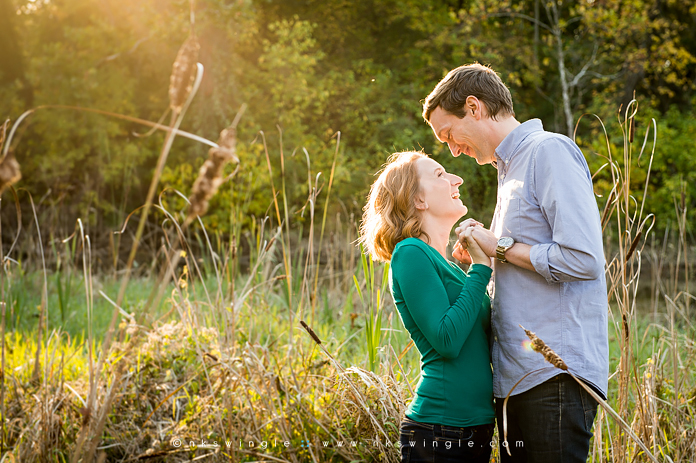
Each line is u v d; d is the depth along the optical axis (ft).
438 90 6.42
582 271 5.29
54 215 26.89
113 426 8.46
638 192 38.37
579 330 5.55
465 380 5.83
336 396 8.51
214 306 11.35
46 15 45.09
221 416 8.35
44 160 37.01
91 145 39.47
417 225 6.40
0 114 40.70
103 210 38.50
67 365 11.16
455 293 6.02
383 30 50.90
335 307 16.05
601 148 38.55
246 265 25.70
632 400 9.04
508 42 45.91
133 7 41.01
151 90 44.47
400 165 6.56
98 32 41.14
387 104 44.50
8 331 14.60
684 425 8.24
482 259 5.88
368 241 6.84
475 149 6.42
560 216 5.35
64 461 8.13
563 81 41.04
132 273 24.66
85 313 16.87
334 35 48.85
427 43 45.73
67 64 40.75
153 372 9.38
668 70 43.62
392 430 7.95
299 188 37.78
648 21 40.81
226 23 38.78
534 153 5.67
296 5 47.62
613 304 16.46
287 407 8.27
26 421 8.84
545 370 5.51
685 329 12.01
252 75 42.16
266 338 11.80
